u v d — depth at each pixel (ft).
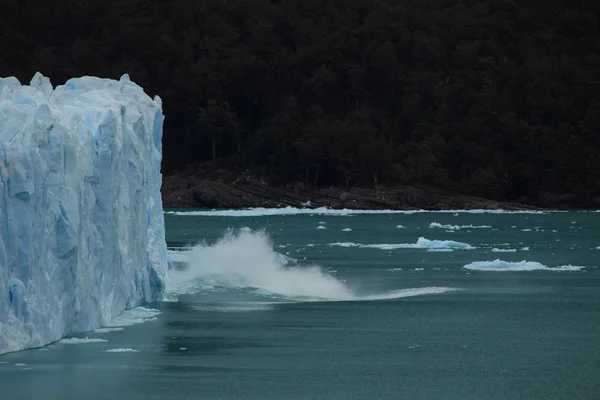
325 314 242.78
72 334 191.31
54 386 160.76
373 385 168.55
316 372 177.17
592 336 215.92
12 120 175.01
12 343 170.81
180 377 170.19
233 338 206.39
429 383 170.50
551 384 170.71
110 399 155.12
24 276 170.60
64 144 182.39
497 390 166.50
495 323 232.73
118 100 229.86
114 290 212.23
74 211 182.80
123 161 214.48
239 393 161.07
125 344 191.21
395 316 241.55
